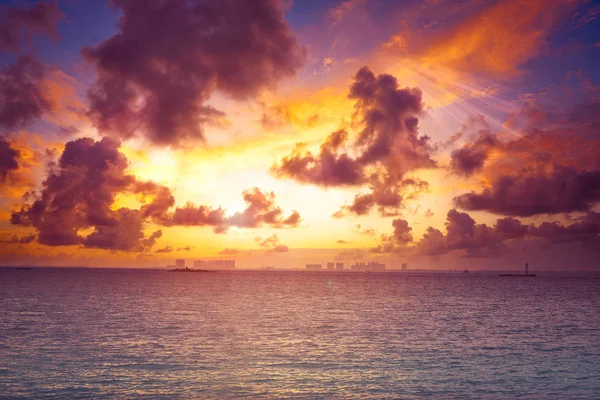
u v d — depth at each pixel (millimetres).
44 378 36750
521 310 98438
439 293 163250
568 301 127188
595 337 60000
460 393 33781
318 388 34688
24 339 54188
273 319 76375
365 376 38312
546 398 32594
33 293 131750
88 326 65562
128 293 139250
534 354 48000
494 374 39281
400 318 80125
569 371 40500
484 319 80375
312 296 137875
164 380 36562
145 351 47625
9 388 33938
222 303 107625
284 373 39094
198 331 61844
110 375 37875
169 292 148375
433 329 66375
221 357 45125
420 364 42875
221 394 33031
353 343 53594
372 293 158625
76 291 143750
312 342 54031
